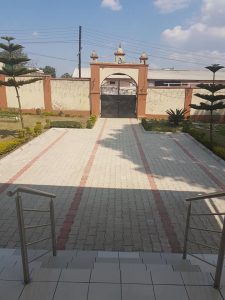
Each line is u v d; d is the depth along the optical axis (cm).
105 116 2492
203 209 723
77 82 2411
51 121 2081
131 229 620
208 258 454
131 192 831
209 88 1473
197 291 284
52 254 465
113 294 278
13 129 1800
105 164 1116
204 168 1095
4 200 753
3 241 562
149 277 303
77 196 794
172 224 645
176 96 2430
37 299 274
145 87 2384
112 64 2341
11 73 1600
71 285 290
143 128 1942
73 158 1191
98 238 582
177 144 1516
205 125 2242
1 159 1128
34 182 901
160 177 978
